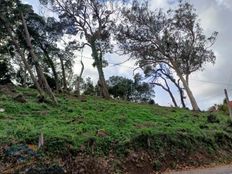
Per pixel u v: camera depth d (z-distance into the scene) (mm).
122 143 23094
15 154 18875
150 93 67312
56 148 20141
